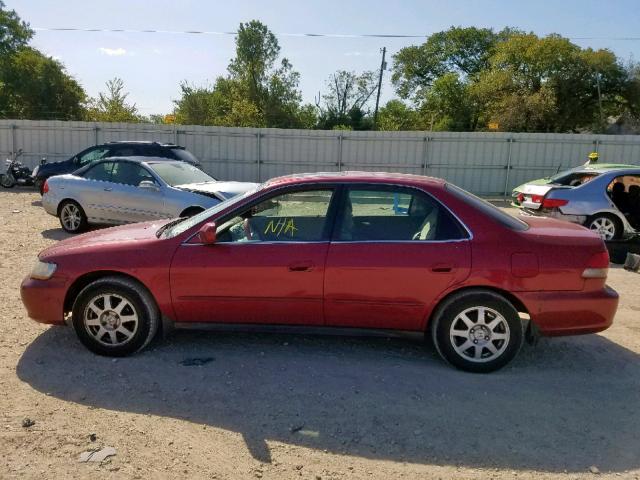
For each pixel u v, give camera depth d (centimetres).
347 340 493
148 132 2050
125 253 439
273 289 426
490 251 414
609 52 3950
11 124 2088
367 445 322
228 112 4131
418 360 450
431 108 4778
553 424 352
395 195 436
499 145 1970
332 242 427
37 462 298
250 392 388
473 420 354
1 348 457
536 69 4009
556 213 957
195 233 439
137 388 390
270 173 2048
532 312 414
